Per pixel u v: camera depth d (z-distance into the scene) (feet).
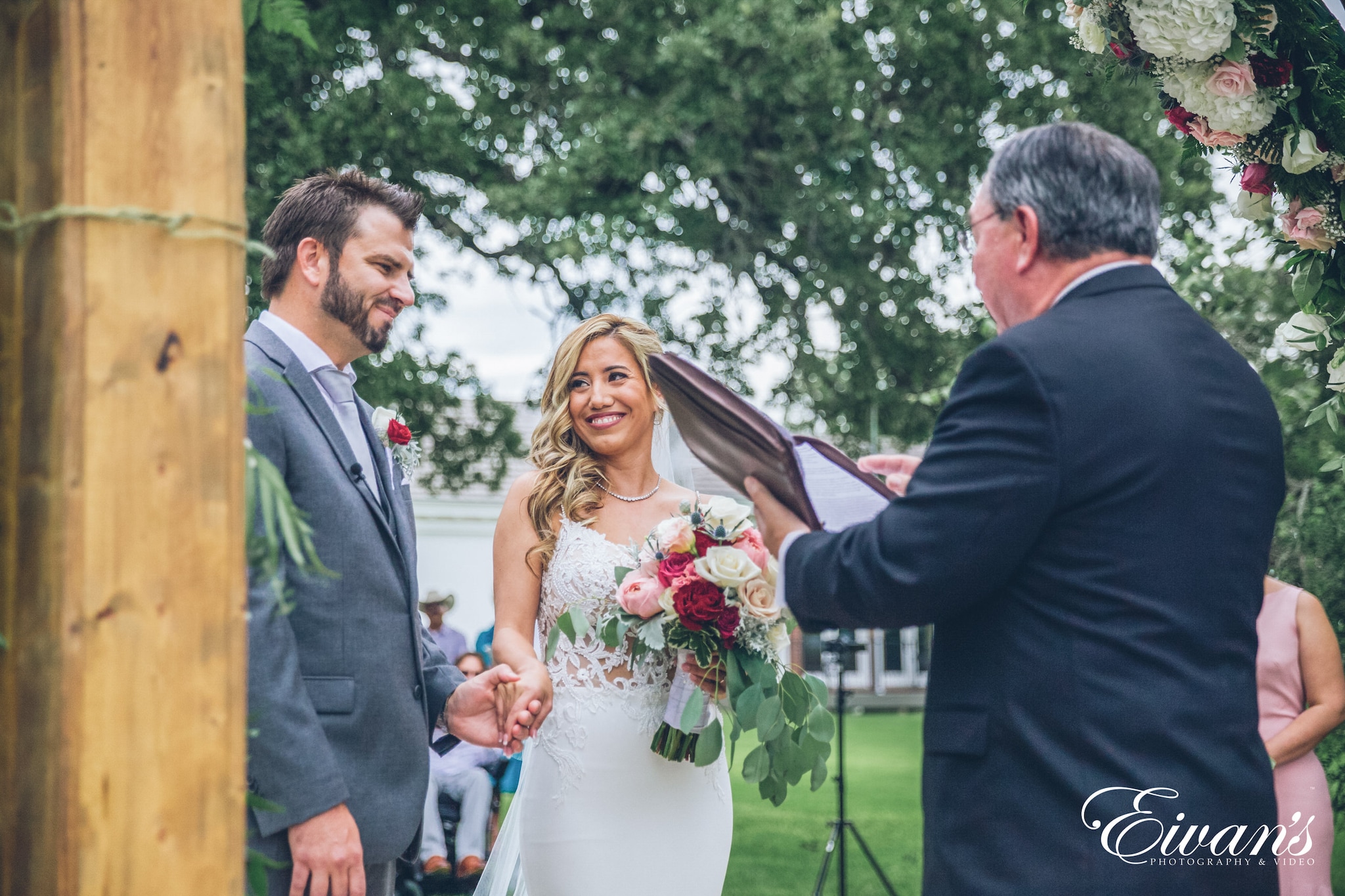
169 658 4.21
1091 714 5.19
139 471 4.20
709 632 8.75
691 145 32.83
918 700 68.69
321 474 7.47
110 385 4.16
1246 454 5.63
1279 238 9.43
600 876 9.16
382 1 31.58
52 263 4.17
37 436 4.19
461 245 33.19
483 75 33.27
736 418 6.32
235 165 4.47
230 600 4.36
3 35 4.38
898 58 35.14
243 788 4.36
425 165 30.96
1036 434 5.33
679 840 9.37
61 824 4.02
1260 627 11.59
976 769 5.43
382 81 30.14
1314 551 16.25
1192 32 7.91
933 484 5.44
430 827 19.15
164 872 4.15
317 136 28.22
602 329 10.05
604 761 9.30
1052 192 5.93
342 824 6.89
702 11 32.78
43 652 4.11
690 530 9.03
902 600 5.39
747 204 34.06
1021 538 5.30
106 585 4.12
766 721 8.61
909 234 35.22
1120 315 5.72
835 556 5.70
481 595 62.90
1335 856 15.74
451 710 8.62
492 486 33.04
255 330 7.95
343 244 8.13
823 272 35.01
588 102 32.30
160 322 4.26
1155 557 5.30
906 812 28.73
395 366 31.17
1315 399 16.99
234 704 4.35
